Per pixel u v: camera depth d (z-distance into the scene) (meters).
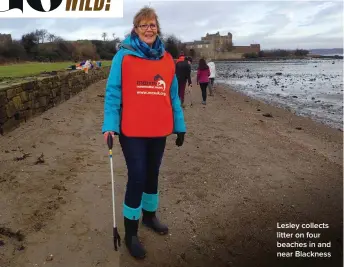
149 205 3.65
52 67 18.17
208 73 12.70
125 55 3.10
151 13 3.11
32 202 4.13
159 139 3.30
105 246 3.43
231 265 3.32
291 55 180.12
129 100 3.13
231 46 160.00
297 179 5.31
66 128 7.53
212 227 3.89
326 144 7.77
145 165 3.25
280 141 7.61
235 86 26.50
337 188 5.03
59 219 3.81
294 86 26.70
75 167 5.25
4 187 4.46
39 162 5.33
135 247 3.31
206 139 7.31
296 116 11.99
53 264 3.14
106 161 5.61
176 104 3.44
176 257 3.37
